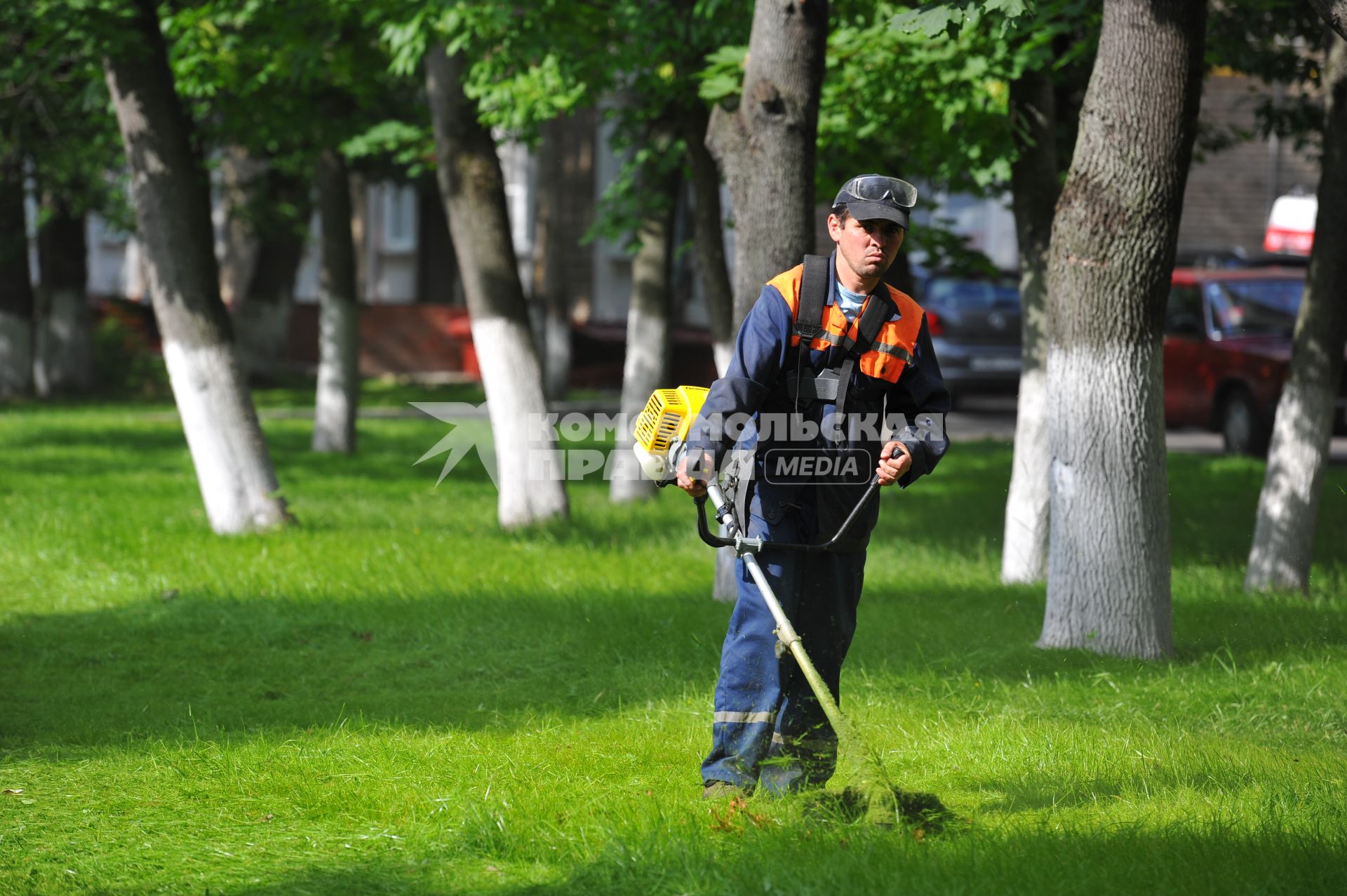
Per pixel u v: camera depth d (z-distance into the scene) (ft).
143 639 64.23
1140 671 57.21
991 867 31.89
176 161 92.89
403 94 158.30
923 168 93.86
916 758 43.73
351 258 145.69
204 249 93.81
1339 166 74.79
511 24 88.79
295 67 106.52
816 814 36.22
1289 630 65.46
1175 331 155.84
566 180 283.38
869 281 37.42
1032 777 40.86
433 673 58.49
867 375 37.50
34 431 163.12
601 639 62.49
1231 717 50.31
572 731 47.60
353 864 34.65
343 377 146.72
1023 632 65.51
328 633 65.67
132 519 96.02
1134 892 30.76
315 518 100.12
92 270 336.29
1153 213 59.16
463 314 284.00
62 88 138.62
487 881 33.37
